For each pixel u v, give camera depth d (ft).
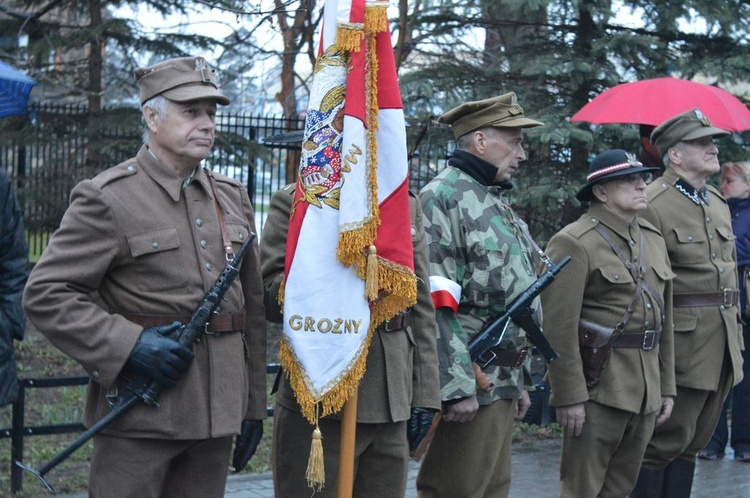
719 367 16.72
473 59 31.45
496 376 13.38
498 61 28.81
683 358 16.52
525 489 19.20
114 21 30.94
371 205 10.98
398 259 11.16
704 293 16.67
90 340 9.89
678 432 16.61
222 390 10.44
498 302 13.21
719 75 26.91
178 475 10.75
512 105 13.73
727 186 22.52
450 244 13.12
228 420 10.43
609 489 15.46
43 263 10.10
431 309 12.28
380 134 11.27
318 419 11.14
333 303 10.94
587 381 14.69
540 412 21.08
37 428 17.61
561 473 15.12
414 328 12.16
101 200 10.12
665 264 15.61
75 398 23.95
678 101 20.90
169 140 10.37
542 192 25.96
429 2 30.32
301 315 10.97
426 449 13.61
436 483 13.64
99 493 10.19
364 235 10.88
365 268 10.99
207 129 10.51
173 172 10.55
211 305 10.25
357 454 11.56
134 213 10.23
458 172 13.61
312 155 11.17
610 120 21.13
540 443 22.95
